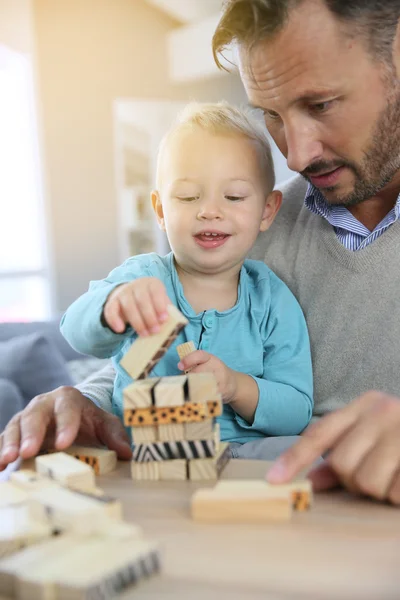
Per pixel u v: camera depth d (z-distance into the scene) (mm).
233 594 373
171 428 577
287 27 688
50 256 4355
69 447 649
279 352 921
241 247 922
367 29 702
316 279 959
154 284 648
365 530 460
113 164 4387
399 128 777
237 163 901
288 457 532
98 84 4293
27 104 4230
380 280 888
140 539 424
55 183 4293
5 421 1739
